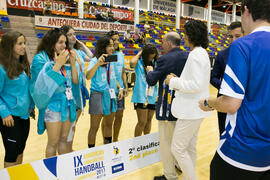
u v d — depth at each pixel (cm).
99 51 248
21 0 1016
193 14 2158
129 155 232
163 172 227
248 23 102
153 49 259
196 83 157
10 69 174
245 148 95
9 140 183
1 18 967
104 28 1217
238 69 93
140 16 1612
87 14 1217
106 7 1333
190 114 167
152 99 279
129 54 1234
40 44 191
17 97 182
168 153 204
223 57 208
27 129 201
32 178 176
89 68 243
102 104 253
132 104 587
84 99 247
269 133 93
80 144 315
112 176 220
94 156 209
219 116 210
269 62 91
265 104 92
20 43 175
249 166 97
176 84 166
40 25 1009
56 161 188
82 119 437
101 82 250
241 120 97
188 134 173
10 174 166
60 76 179
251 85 94
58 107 193
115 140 301
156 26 1670
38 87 174
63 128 209
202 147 313
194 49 168
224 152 104
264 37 94
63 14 1099
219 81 207
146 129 296
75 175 198
